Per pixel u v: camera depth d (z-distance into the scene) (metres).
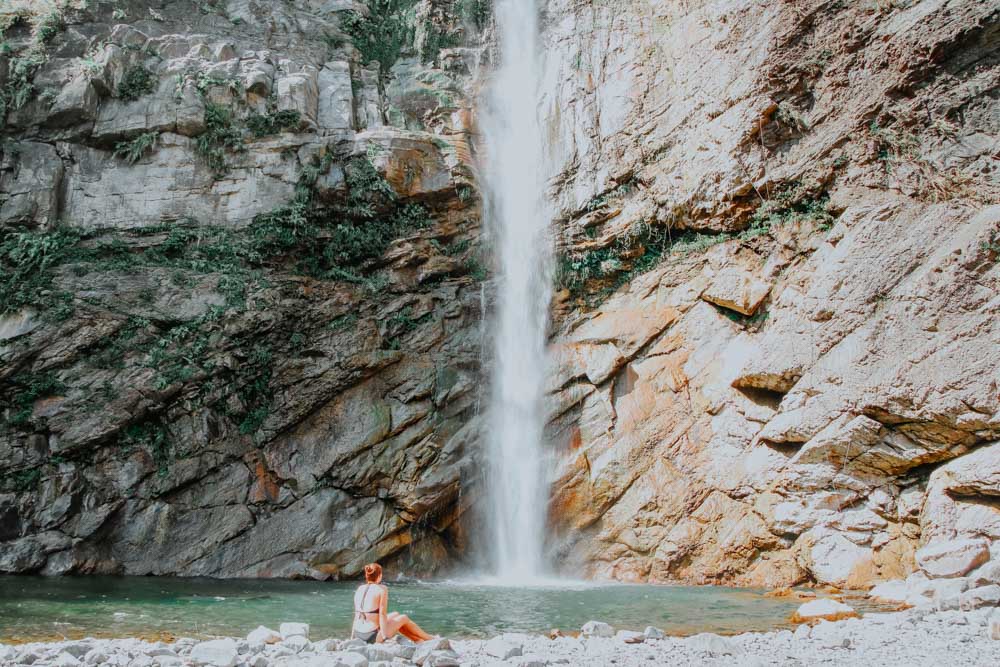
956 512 12.11
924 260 13.22
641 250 17.38
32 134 16.67
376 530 15.12
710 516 14.31
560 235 18.17
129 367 15.11
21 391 14.58
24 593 11.04
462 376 17.06
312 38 20.22
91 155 16.91
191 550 14.41
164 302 15.73
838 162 15.27
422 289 17.59
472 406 16.97
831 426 13.25
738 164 16.09
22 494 14.02
